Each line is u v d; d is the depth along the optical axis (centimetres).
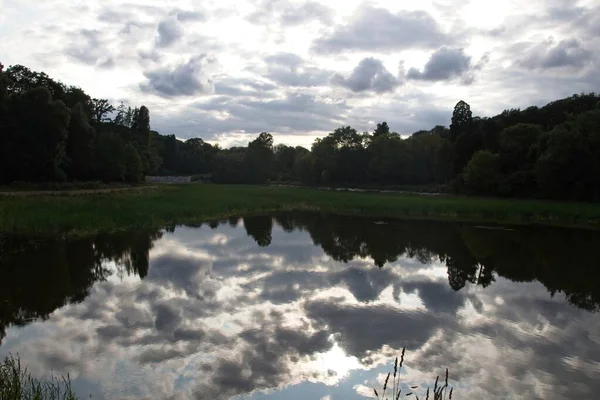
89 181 6278
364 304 1282
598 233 3028
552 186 5231
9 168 5069
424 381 803
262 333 1028
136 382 779
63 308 1216
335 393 752
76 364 852
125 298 1312
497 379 815
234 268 1744
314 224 3431
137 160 7862
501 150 6444
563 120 6831
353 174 10206
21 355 895
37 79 6756
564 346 980
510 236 2847
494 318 1171
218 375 810
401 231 3047
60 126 5331
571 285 1555
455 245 2458
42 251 2045
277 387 771
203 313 1174
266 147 12250
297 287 1460
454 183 6981
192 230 2919
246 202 4797
